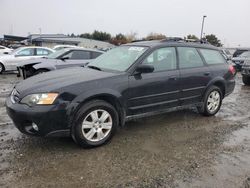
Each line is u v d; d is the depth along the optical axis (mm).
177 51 5375
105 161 3793
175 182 3309
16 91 4176
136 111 4723
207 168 3672
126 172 3510
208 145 4473
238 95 9211
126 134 4863
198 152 4184
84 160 3805
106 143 4387
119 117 4594
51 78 4324
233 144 4555
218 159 3957
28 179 3277
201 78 5672
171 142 4555
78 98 3979
